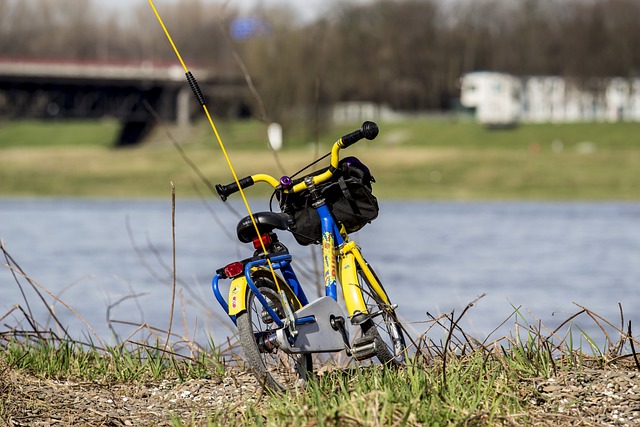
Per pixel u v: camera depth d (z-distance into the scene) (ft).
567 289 129.90
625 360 49.34
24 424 42.80
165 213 326.03
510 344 50.67
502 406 41.57
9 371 50.60
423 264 163.53
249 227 46.16
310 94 576.20
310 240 49.60
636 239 220.84
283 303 45.60
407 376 44.96
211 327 89.30
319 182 48.52
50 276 144.56
